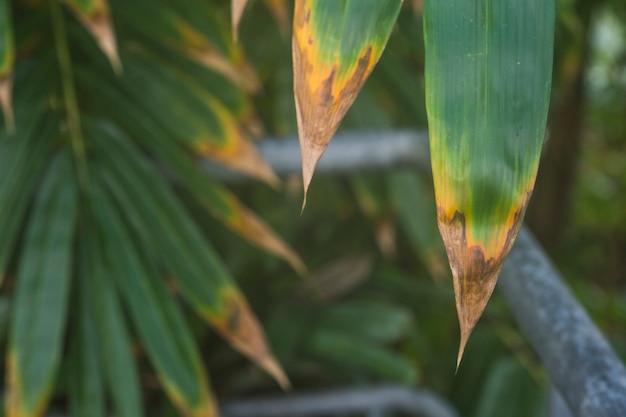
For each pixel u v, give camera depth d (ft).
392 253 5.65
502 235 1.78
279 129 4.31
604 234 11.00
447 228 1.79
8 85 2.63
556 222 8.36
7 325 3.49
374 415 3.46
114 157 3.03
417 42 4.17
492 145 1.78
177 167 3.00
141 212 2.98
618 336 4.43
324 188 4.94
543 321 2.12
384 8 1.84
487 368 5.03
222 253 4.78
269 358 2.92
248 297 4.78
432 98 1.78
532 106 1.77
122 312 2.93
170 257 2.94
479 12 1.78
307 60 1.86
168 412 4.05
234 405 3.41
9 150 2.89
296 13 1.87
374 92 4.20
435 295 5.13
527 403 4.41
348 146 2.78
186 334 2.88
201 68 3.54
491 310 4.74
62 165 3.00
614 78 9.95
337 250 5.47
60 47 3.14
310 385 4.66
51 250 2.85
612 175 12.11
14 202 2.83
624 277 10.52
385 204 4.12
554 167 8.12
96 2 2.69
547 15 1.77
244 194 5.16
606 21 9.32
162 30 3.27
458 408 4.97
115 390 2.88
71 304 2.98
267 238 3.02
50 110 3.06
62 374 3.51
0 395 3.36
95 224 2.97
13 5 3.21
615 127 12.24
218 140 2.99
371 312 4.63
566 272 5.31
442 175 1.79
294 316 4.59
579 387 1.96
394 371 4.42
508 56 1.77
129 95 3.13
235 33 2.11
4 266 2.76
